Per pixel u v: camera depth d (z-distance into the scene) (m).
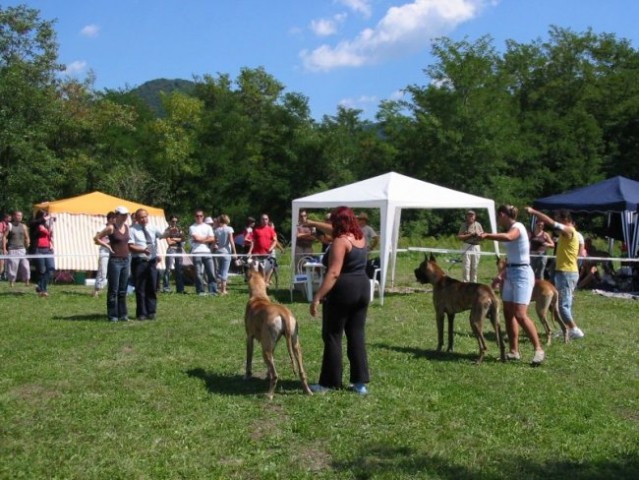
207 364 7.31
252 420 5.46
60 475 4.37
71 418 5.47
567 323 9.14
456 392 6.31
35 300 12.64
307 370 7.12
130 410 5.67
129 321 10.13
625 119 38.59
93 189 34.72
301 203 13.74
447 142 36.69
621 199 15.98
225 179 42.19
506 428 5.33
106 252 13.32
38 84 26.73
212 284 13.86
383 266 12.40
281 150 41.34
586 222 30.80
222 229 14.02
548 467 4.57
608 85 41.97
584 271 16.05
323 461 4.68
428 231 36.72
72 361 7.38
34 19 26.41
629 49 46.25
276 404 5.86
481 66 37.91
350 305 6.14
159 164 41.69
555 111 43.88
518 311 7.49
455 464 4.59
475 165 37.09
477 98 37.41
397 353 8.00
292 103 41.53
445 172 37.34
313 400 5.95
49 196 25.95
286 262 22.91
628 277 15.79
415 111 39.44
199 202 42.19
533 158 38.38
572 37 46.25
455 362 7.60
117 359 7.49
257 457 4.71
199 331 9.22
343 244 6.06
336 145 40.75
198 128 44.19
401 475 4.39
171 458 4.66
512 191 36.09
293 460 4.68
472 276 14.81
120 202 17.50
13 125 24.38
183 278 15.41
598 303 13.26
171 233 14.29
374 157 42.00
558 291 9.10
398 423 5.43
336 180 40.91
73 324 9.80
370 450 4.84
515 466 4.57
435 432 5.23
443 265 21.55
